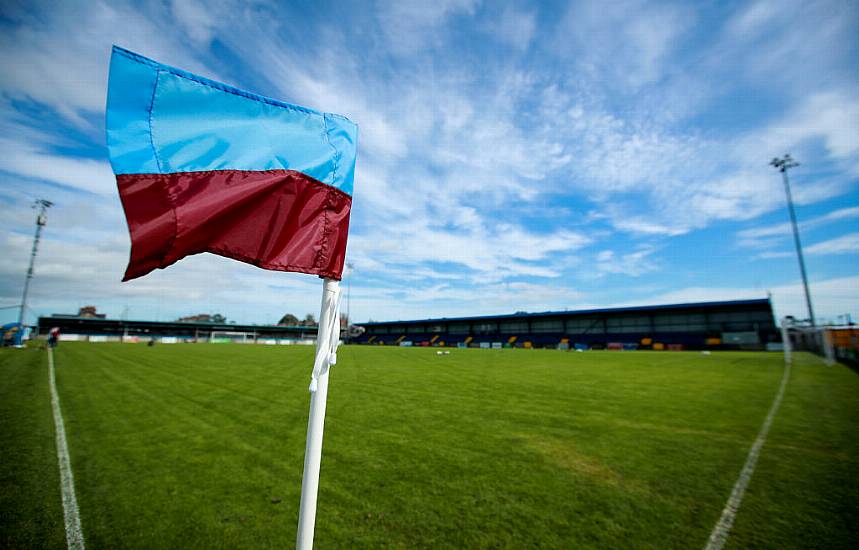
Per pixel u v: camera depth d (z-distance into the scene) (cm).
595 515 333
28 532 303
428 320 7200
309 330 9138
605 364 1845
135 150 126
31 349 2458
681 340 4406
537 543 290
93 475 419
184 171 135
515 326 6156
